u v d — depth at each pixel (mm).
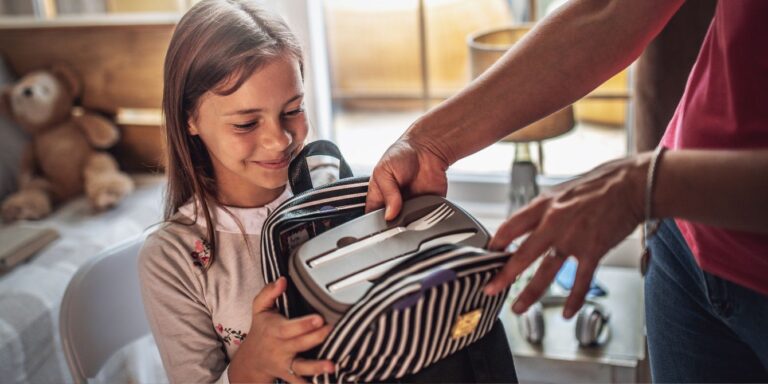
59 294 1688
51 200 2064
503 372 810
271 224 845
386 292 689
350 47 1980
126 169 2172
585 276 704
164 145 1166
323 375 771
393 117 2025
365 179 907
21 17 2193
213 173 1093
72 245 1826
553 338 1489
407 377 754
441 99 1983
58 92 2035
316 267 768
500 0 1869
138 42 2037
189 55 988
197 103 996
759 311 743
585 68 875
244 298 1046
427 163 894
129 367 1589
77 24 2041
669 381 900
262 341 794
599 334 1457
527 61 884
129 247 1263
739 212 645
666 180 669
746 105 722
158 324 1047
